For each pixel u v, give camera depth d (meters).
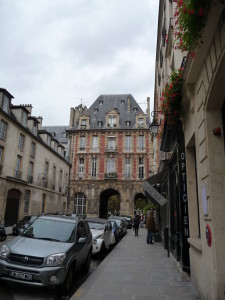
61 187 39.97
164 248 13.54
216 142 4.88
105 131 45.84
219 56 4.05
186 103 6.88
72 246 6.89
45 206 33.22
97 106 50.81
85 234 8.59
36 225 7.74
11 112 26.86
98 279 7.25
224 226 4.51
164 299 5.61
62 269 6.08
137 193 43.59
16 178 24.95
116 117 46.81
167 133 9.55
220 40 3.98
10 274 5.96
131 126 46.59
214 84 4.48
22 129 27.08
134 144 44.91
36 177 30.59
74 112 49.94
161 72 16.98
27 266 5.98
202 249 5.30
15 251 6.20
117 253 12.21
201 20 4.01
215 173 4.74
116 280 7.18
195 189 7.23
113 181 43.81
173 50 10.66
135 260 10.33
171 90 6.89
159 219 20.41
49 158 34.91
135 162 44.34
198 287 5.80
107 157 45.06
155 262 9.92
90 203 43.47
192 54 4.84
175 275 7.80
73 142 46.25
